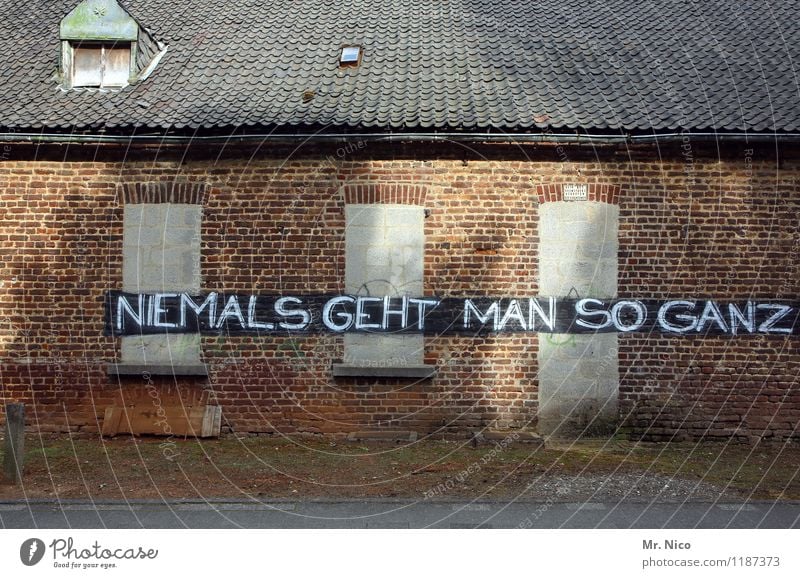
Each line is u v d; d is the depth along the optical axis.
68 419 10.62
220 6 13.83
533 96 10.96
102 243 10.70
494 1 14.31
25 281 10.70
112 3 11.63
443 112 10.45
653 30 13.04
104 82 11.64
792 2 13.76
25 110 10.82
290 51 12.28
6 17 13.59
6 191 10.73
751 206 10.54
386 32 12.95
